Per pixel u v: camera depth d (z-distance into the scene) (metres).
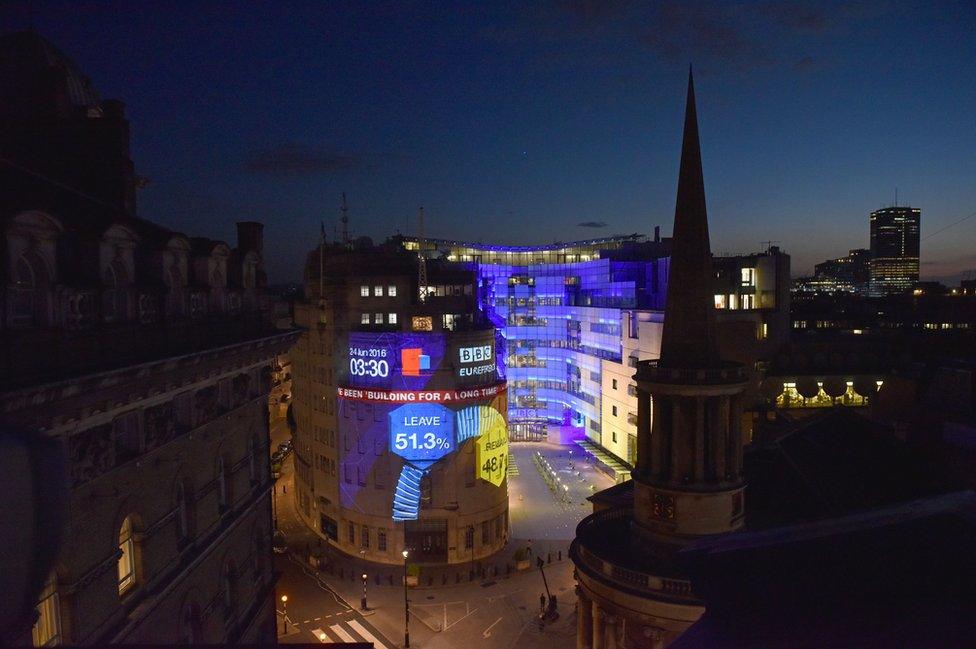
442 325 80.25
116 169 33.50
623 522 45.28
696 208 38.91
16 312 18.58
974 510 5.44
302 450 89.88
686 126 39.12
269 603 37.03
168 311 26.53
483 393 76.31
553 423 135.12
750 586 5.61
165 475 25.47
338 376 79.19
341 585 69.44
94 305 21.61
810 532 5.88
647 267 112.12
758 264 106.25
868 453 49.22
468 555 75.56
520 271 137.50
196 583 28.27
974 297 173.38
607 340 115.81
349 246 104.44
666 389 37.78
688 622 34.78
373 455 75.69
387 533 75.19
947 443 41.31
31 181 26.78
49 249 19.55
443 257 135.62
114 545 21.86
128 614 22.58
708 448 38.00
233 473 32.12
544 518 88.75
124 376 20.72
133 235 23.97
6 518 3.73
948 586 4.91
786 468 48.44
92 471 20.33
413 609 63.66
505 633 58.66
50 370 18.91
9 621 3.72
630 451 106.81
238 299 33.47
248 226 36.47
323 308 82.25
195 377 26.83
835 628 4.89
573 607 63.56
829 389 98.25
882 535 5.33
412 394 74.31
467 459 75.50
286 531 85.81
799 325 163.62
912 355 103.88
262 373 36.59
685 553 6.36
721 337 96.56
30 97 34.34
